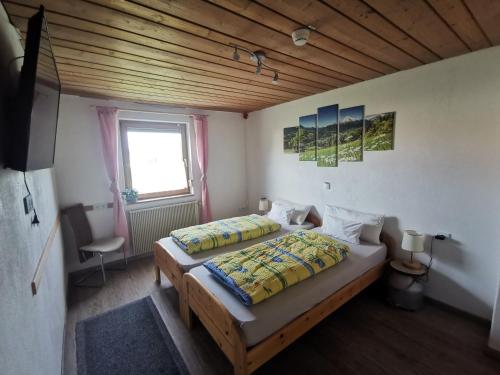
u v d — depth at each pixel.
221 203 4.58
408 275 2.38
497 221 2.02
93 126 3.23
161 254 2.80
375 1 1.26
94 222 3.31
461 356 1.84
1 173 0.91
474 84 2.03
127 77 2.39
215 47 1.76
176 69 2.19
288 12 1.34
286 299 1.74
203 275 2.11
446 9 1.35
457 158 2.18
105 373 1.77
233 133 4.59
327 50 1.88
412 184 2.50
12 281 0.92
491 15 1.42
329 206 3.30
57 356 1.68
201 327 2.22
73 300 2.66
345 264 2.27
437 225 2.36
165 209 3.85
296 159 3.77
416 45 1.84
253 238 3.04
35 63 0.97
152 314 2.40
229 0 1.22
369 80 2.72
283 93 3.23
